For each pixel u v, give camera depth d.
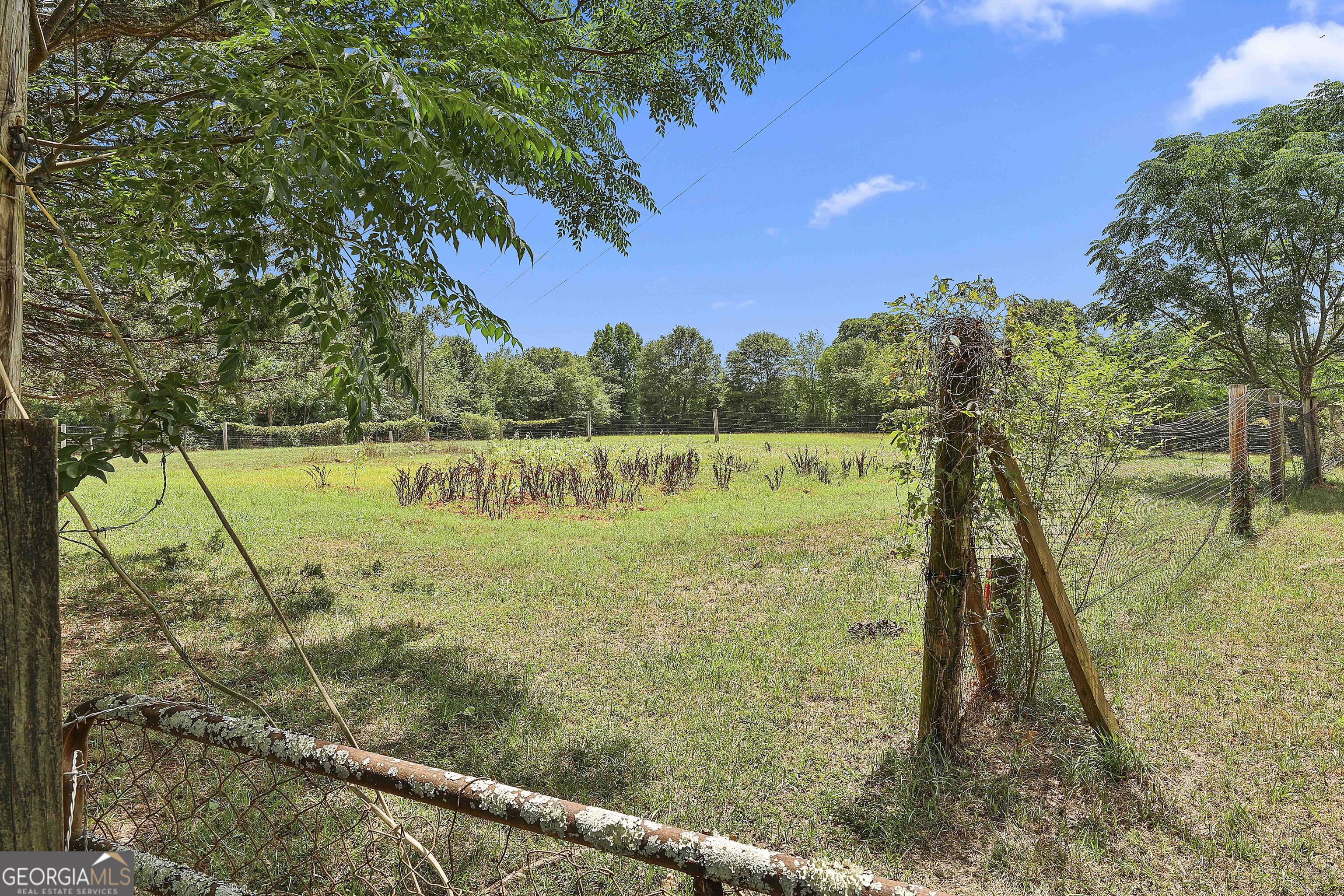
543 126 2.95
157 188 2.09
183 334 4.55
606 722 3.68
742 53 5.91
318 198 2.19
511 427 37.50
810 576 6.82
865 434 32.78
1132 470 4.68
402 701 3.93
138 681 4.12
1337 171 12.08
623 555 7.91
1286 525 8.34
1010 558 3.66
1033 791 2.99
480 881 2.28
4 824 1.08
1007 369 3.17
